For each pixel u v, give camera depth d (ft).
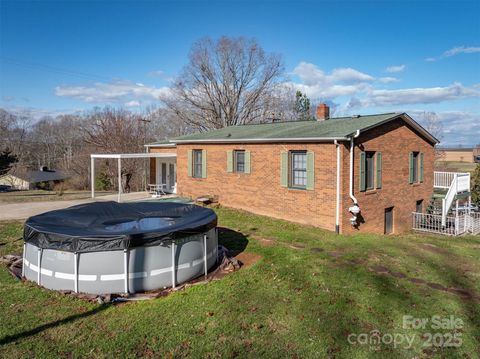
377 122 46.96
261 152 52.06
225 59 131.85
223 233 39.88
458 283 24.70
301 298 21.95
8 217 48.78
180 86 134.82
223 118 135.95
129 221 26.55
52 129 206.90
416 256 31.32
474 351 16.42
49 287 23.90
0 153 131.34
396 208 52.75
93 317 19.81
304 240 37.17
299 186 47.83
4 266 28.27
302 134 47.11
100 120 136.67
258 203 53.01
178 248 24.72
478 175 67.51
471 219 53.52
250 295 22.47
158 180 78.95
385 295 22.34
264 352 16.30
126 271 22.91
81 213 28.60
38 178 156.97
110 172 123.75
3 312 20.38
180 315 19.92
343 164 42.70
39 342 17.17
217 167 59.82
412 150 56.24
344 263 28.76
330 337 17.56
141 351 16.46
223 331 18.15
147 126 145.07
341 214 42.65
